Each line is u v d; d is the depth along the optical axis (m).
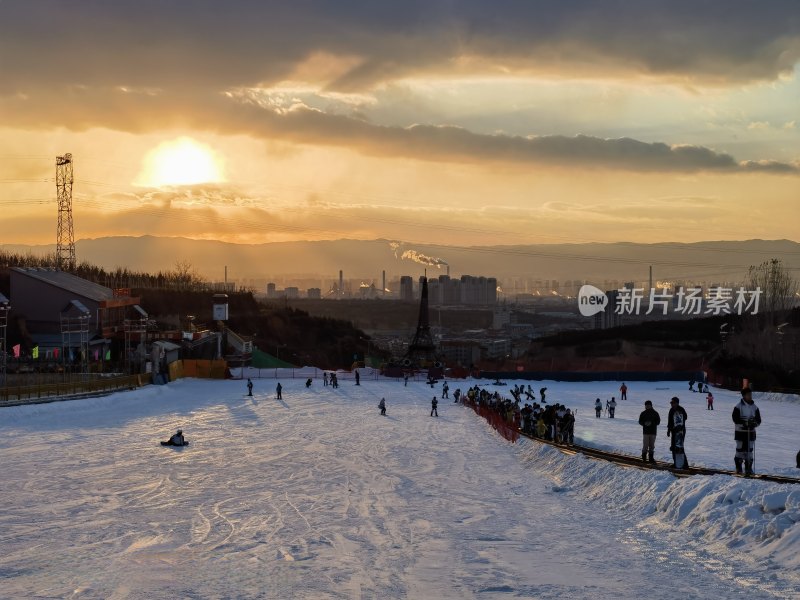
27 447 52.72
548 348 187.38
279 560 22.83
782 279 177.88
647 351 174.25
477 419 76.12
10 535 27.22
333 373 122.12
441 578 20.17
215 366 118.81
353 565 21.95
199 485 38.50
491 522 27.95
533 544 23.78
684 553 20.83
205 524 28.89
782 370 139.38
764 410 90.75
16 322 110.50
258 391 103.69
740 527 21.17
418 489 36.84
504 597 18.16
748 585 17.52
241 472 42.94
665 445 57.97
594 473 33.94
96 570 22.00
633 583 18.53
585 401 101.44
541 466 42.22
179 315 171.25
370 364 153.62
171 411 78.56
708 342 174.38
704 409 91.25
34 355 103.38
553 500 32.16
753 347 148.50
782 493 21.22
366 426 69.38
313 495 35.44
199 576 20.98
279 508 32.12
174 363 113.38
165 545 25.41
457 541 24.89
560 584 18.92
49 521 29.77
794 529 19.33
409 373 132.12
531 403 96.88
